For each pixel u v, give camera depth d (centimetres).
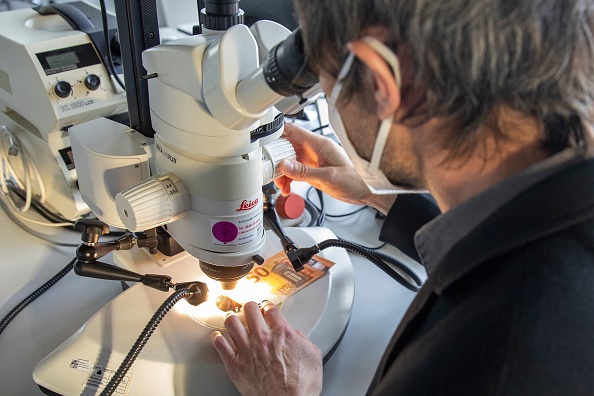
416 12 39
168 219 66
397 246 89
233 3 60
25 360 79
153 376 69
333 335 78
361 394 76
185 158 64
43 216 106
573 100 40
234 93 55
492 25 38
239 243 67
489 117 41
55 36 93
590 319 37
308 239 93
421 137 45
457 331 41
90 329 74
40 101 92
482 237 41
